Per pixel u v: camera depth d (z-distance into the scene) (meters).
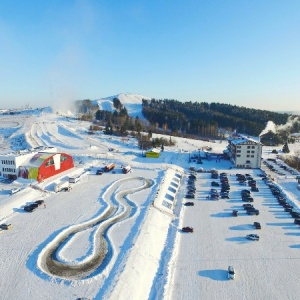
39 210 52.34
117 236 43.56
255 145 88.56
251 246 43.12
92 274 34.44
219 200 61.84
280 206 58.47
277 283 34.69
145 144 116.94
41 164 67.69
